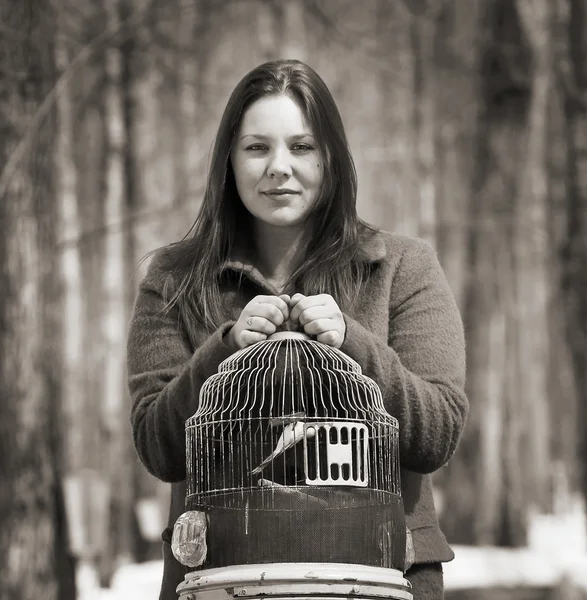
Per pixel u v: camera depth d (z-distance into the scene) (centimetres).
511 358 2419
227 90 2791
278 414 392
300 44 2738
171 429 413
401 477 430
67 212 2391
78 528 1975
